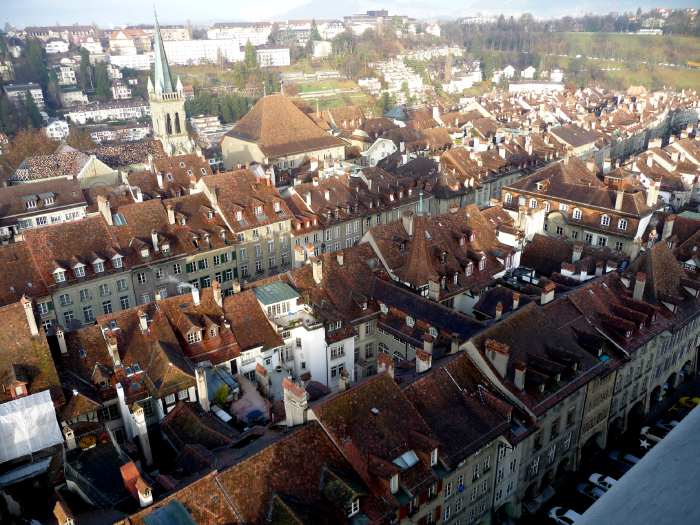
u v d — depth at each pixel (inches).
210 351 2903.5
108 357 2800.2
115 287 4109.3
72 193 5595.5
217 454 2162.9
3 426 2412.6
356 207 5216.5
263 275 4825.3
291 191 5098.4
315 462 2010.3
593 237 4443.9
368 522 1923.0
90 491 2159.2
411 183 5698.8
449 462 2143.2
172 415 2534.5
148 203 4379.9
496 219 4215.1
